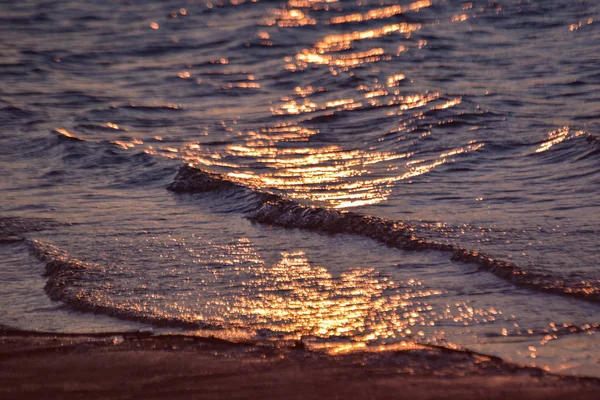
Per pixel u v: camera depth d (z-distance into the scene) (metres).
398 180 22.14
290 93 37.53
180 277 15.34
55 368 11.43
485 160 23.78
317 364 11.29
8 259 16.88
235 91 38.47
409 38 51.84
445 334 12.31
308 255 16.45
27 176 24.19
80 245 17.44
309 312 13.45
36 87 39.81
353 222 18.12
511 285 14.13
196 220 19.36
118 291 14.64
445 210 19.00
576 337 11.97
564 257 15.26
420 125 28.73
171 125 31.36
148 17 67.12
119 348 12.15
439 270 15.17
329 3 72.38
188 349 12.02
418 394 10.17
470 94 34.03
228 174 23.59
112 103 35.72
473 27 53.91
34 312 13.89
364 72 41.16
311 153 26.05
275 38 54.75
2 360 11.80
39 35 57.75
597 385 10.34
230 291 14.54
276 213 19.20
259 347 12.03
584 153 23.28
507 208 18.94
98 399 10.34
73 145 27.41
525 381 10.52
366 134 28.36
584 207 18.64
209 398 10.27
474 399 9.99
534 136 26.03
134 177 23.78
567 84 35.06
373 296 14.04
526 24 52.91
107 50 51.38
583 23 51.41
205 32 58.69
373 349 11.80
